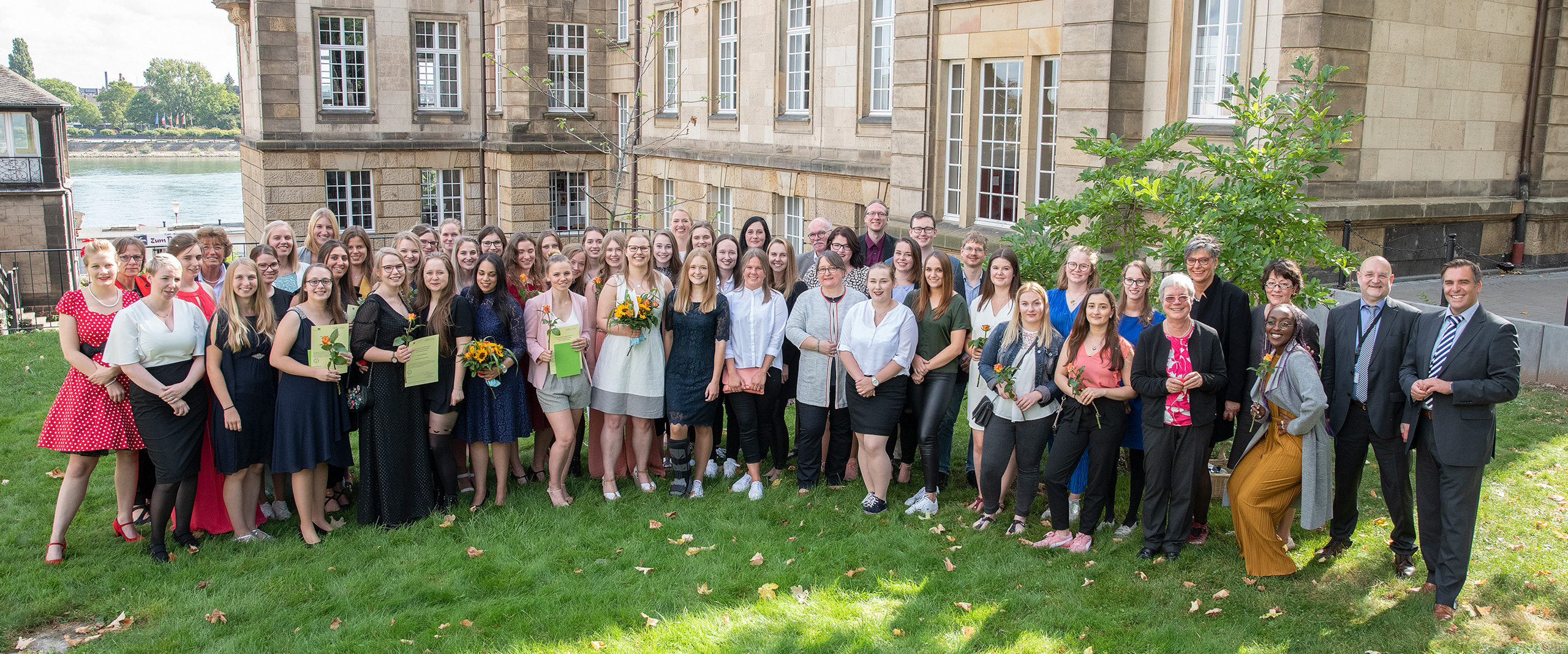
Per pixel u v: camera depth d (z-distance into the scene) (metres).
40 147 32.34
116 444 5.99
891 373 6.64
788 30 18.08
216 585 5.80
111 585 5.77
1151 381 5.71
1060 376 6.04
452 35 26.06
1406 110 11.82
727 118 20.05
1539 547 5.86
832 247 8.10
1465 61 12.38
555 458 6.99
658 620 5.34
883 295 6.68
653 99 22.97
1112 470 6.21
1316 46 10.58
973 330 6.91
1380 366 5.47
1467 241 13.38
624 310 6.83
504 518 6.79
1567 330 9.24
